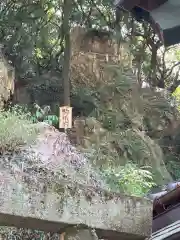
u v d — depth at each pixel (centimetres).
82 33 1357
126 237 268
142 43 1419
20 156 255
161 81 1519
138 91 1270
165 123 1320
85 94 1216
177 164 1302
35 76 1273
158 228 626
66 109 796
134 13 368
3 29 1259
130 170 665
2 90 621
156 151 1104
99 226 254
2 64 702
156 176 1005
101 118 1159
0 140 258
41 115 994
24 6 1277
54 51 1361
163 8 334
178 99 1512
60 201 244
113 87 1232
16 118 285
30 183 237
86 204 253
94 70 1288
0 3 1273
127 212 265
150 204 275
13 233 326
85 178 271
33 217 234
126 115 1177
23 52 1268
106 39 1355
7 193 229
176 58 1630
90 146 1007
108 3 1289
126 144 1050
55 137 284
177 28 326
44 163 258
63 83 1213
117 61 1332
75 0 1323
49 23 1330
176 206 620
